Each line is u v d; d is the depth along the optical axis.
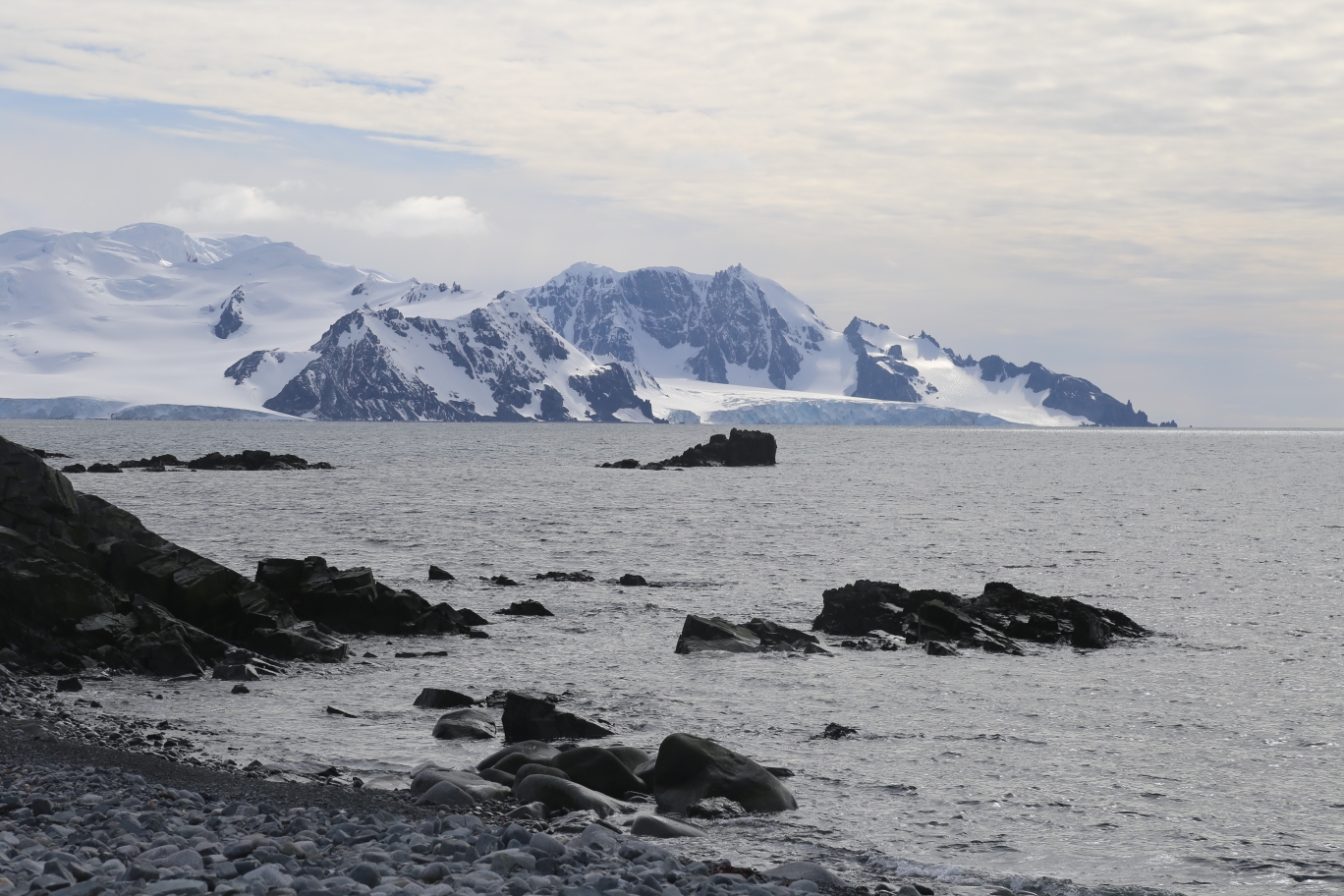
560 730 24.81
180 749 23.03
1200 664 34.72
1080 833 18.81
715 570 58.94
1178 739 25.47
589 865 14.48
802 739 25.34
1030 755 24.03
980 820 19.45
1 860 12.69
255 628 35.06
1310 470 188.75
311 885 12.14
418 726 26.22
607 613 44.00
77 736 23.41
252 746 24.00
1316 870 17.12
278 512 88.94
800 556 65.25
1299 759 23.75
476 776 20.03
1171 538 76.25
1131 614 45.41
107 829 14.93
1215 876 16.83
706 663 34.16
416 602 39.44
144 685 30.34
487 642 37.66
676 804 19.53
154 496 105.12
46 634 31.92
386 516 86.88
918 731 26.14
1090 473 173.88
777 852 17.38
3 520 34.56
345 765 22.42
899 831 18.75
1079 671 33.47
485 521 84.25
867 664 34.22
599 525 82.81
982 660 35.03
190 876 12.29
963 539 75.00
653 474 158.12
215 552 62.22
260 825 15.88
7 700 27.06
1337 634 40.59
